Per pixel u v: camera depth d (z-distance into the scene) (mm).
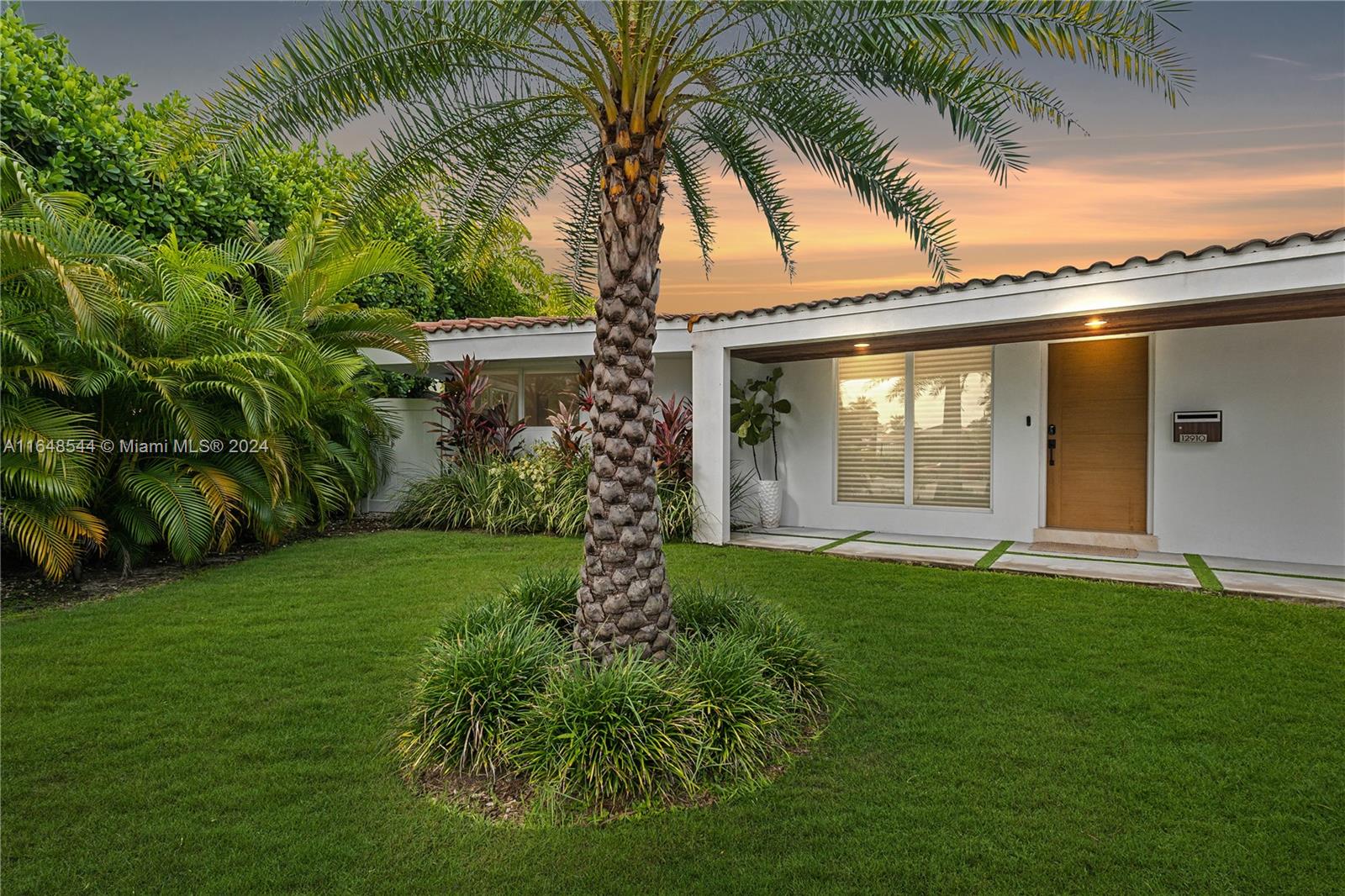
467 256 5699
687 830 2688
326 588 6473
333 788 3014
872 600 5844
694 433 8938
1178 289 5879
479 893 2332
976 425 9180
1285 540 7277
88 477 6527
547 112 4656
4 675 4293
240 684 4156
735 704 3264
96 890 2348
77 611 5727
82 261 6531
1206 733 3391
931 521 9414
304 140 4184
